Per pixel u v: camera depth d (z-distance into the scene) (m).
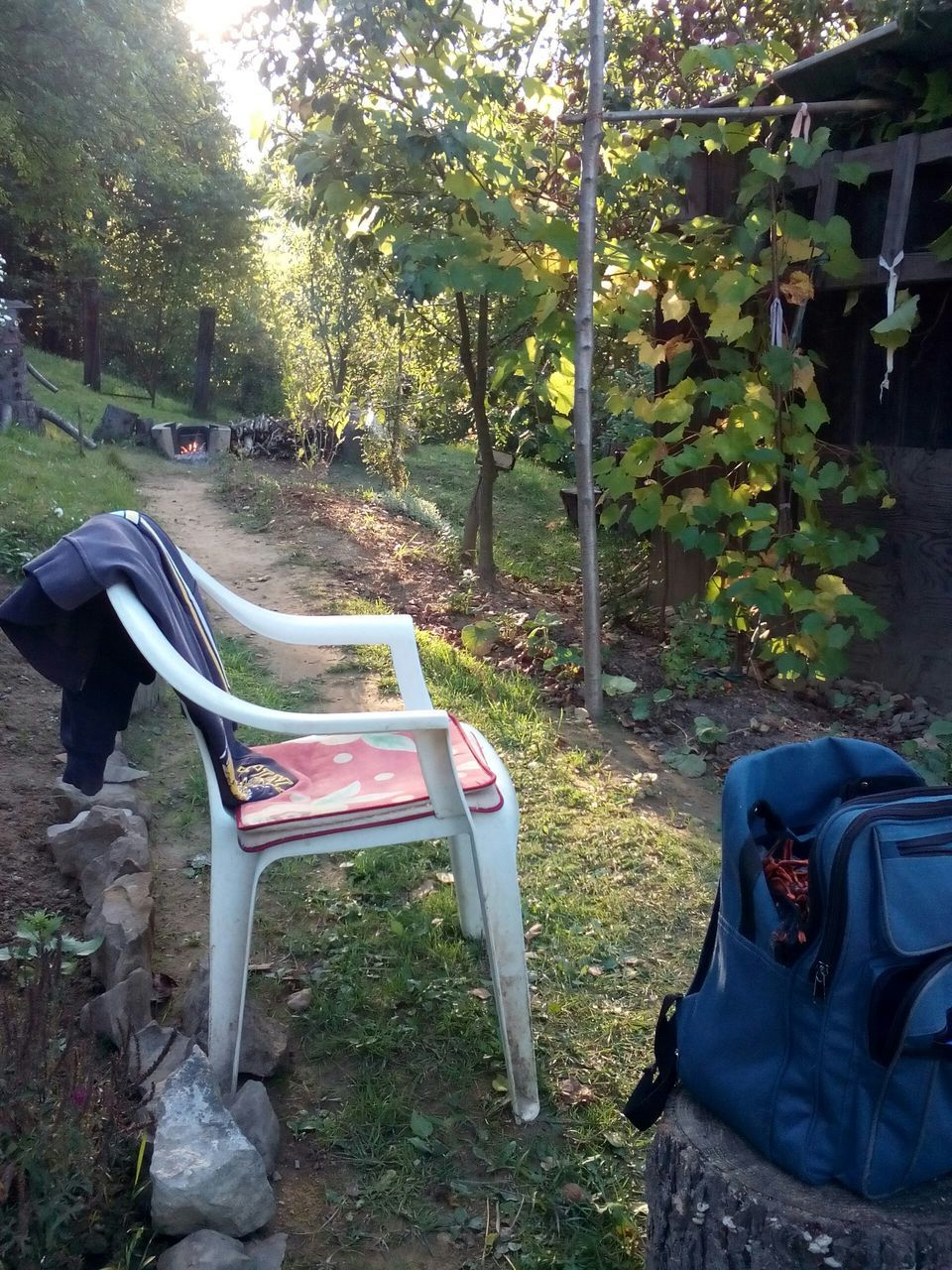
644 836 3.62
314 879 3.21
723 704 4.95
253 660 5.04
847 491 4.98
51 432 12.33
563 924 3.07
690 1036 1.75
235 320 25.41
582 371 4.77
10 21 14.04
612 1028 2.61
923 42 4.35
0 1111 1.74
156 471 11.05
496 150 4.91
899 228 4.57
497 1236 2.00
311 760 2.58
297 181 5.26
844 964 1.55
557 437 5.82
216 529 8.08
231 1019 2.17
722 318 4.96
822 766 1.94
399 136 4.81
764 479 5.20
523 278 5.01
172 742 4.09
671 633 5.44
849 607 4.88
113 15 15.34
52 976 2.18
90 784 2.25
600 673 4.85
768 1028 1.64
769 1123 1.63
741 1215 1.58
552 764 4.14
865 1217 1.54
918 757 4.37
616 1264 1.97
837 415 5.55
